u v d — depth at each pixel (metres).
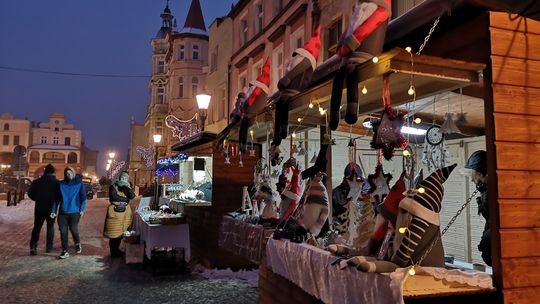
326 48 10.19
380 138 2.79
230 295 5.63
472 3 2.75
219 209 7.29
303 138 6.65
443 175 2.73
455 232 6.31
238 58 16.58
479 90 3.60
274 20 13.12
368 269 2.52
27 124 74.19
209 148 8.14
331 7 10.02
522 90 2.75
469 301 2.54
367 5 2.74
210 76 20.11
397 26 3.61
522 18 2.82
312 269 3.25
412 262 2.59
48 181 8.53
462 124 4.96
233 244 5.91
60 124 77.50
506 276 2.56
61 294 5.63
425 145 4.48
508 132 2.68
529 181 2.68
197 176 10.98
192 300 5.40
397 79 3.05
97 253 8.70
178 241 6.99
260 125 5.34
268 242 4.19
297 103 3.73
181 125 19.27
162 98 41.25
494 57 2.73
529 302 2.58
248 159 7.50
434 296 2.46
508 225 2.60
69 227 8.63
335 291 2.92
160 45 42.41
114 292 5.75
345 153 6.85
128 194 8.42
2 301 5.29
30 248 8.47
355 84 2.75
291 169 4.79
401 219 2.68
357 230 3.46
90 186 31.44
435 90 3.19
